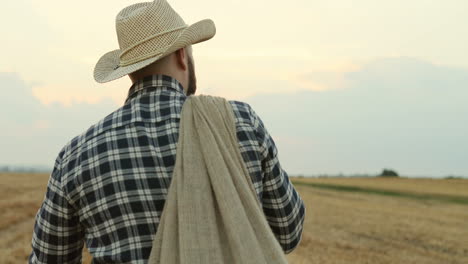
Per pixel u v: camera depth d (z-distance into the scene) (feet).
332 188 199.93
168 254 5.32
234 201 5.42
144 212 5.68
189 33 6.17
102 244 5.80
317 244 61.62
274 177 6.24
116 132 5.91
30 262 6.30
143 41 6.21
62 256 6.09
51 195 5.93
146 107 6.08
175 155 5.82
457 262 55.06
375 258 53.88
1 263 44.04
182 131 5.81
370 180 256.11
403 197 162.20
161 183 5.74
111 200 5.71
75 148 5.98
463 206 132.26
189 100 6.01
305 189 186.50
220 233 5.42
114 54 7.38
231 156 5.77
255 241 5.32
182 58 6.40
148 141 5.86
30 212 86.48
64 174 5.89
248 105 6.35
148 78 6.25
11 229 67.31
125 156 5.80
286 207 6.34
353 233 76.84
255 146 6.04
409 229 83.30
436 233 78.95
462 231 81.76
